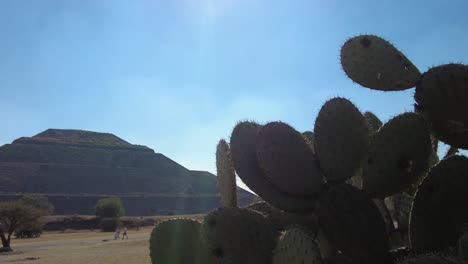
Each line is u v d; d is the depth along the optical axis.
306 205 4.16
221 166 4.69
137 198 130.88
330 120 4.13
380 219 3.98
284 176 4.08
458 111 3.87
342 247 3.91
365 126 4.17
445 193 3.78
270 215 4.61
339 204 3.95
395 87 4.15
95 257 19.53
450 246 3.73
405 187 4.05
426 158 4.01
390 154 3.95
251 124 4.51
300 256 3.37
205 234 4.07
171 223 5.17
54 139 156.25
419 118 3.97
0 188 123.38
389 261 3.89
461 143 3.95
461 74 3.89
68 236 52.56
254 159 4.34
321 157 4.13
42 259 21.58
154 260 5.16
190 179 151.12
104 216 83.38
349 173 4.10
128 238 38.28
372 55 4.21
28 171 134.50
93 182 137.62
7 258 24.25
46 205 90.94
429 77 3.95
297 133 4.20
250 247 3.97
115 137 182.50
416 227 3.85
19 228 46.47
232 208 4.14
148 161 155.88
